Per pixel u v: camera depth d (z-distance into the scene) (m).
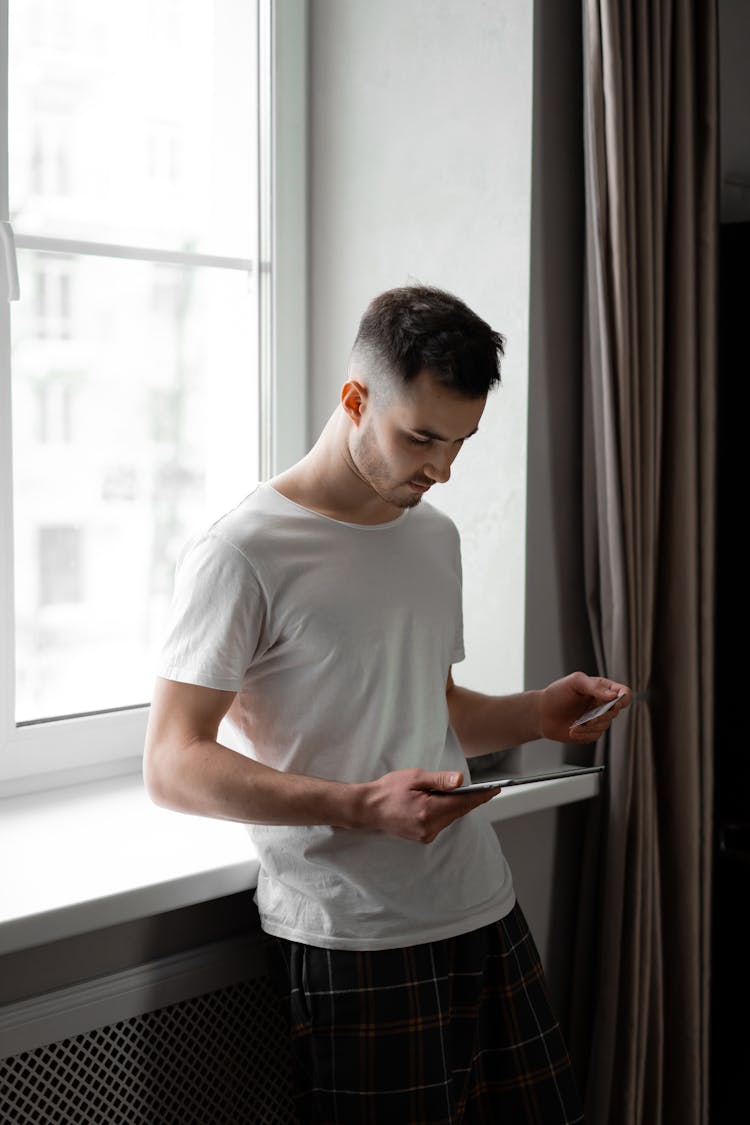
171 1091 1.44
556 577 1.79
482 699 1.51
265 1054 1.53
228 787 1.18
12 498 1.60
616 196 1.66
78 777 1.71
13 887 1.29
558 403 1.77
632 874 1.75
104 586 1.79
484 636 1.79
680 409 1.77
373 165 1.85
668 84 1.74
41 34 1.64
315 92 1.91
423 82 1.78
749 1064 2.01
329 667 1.27
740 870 2.03
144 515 1.82
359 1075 1.28
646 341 1.73
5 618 1.61
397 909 1.30
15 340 1.66
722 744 2.06
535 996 1.43
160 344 1.81
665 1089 1.85
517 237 1.70
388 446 1.21
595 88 1.65
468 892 1.35
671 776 1.80
